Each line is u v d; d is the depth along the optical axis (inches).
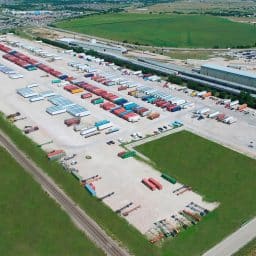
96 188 3878.0
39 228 3321.9
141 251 3048.7
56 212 3506.4
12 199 3715.6
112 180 4023.1
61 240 3174.2
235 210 3550.7
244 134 5113.2
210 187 3917.3
